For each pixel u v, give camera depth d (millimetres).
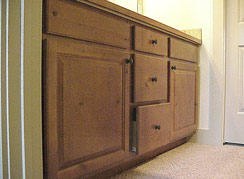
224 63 2031
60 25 881
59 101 878
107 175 1271
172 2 2227
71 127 926
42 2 831
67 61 903
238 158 1635
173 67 1642
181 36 1729
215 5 2020
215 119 2035
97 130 1046
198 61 2102
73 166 948
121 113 1188
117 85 1151
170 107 1608
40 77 819
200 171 1377
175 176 1299
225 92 2076
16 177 791
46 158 846
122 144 1205
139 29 1300
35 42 802
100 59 1049
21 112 785
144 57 1337
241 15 2023
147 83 1369
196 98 2074
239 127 2035
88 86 991
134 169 1409
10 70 779
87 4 983
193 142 2121
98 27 1044
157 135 1437
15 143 790
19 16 777
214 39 2029
